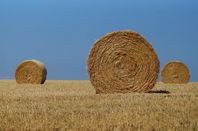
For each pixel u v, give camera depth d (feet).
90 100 78.28
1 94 93.76
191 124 53.16
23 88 120.88
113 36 100.53
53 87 127.13
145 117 57.98
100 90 99.71
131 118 57.00
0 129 51.42
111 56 99.96
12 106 70.44
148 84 99.35
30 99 80.69
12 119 57.31
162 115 60.08
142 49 99.91
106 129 50.75
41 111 64.34
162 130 50.57
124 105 70.95
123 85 99.35
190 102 73.87
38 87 126.93
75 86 133.49
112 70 99.76
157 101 75.77
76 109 66.59
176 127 52.06
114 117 57.93
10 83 159.43
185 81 156.87
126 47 100.17
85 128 51.16
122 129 50.90
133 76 99.60
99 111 64.08
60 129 51.19
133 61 99.81
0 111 64.59
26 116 59.52
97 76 99.96
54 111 64.44
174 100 76.89
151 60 99.60
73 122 54.95
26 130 51.06
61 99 80.48
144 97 82.69
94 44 100.53
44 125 53.16
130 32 100.12
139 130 49.90
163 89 111.14
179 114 61.11
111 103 73.77
